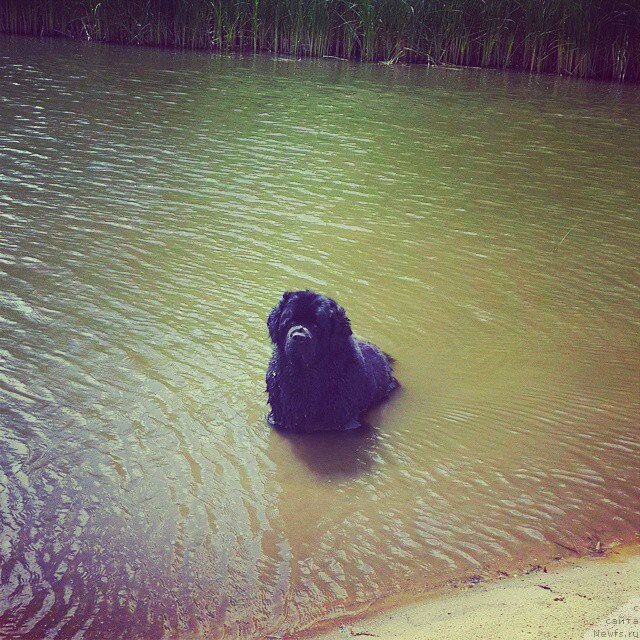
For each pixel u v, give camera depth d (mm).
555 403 3654
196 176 6719
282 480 3049
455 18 13320
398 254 5340
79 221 5562
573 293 4875
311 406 3387
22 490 2891
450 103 10266
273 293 4629
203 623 2322
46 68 10758
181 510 2836
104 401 3482
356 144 8008
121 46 13242
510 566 2582
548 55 13281
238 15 13523
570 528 2793
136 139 7680
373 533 2746
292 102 9734
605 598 2271
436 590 2455
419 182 6926
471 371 3936
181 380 3689
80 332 4051
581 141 8570
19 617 2330
